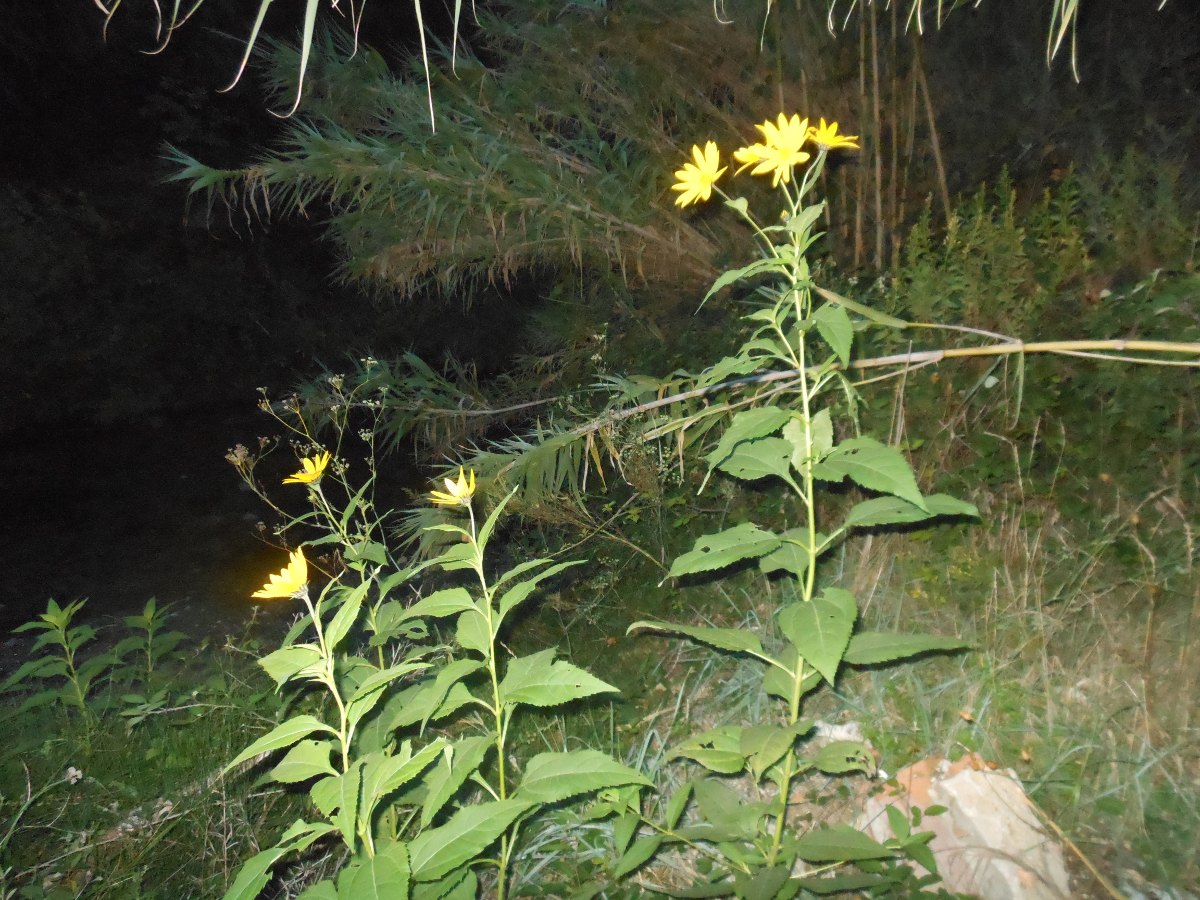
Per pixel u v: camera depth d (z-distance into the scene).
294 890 3.22
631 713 3.80
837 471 2.36
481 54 6.92
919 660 3.38
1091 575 3.37
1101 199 4.13
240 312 12.45
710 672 3.92
